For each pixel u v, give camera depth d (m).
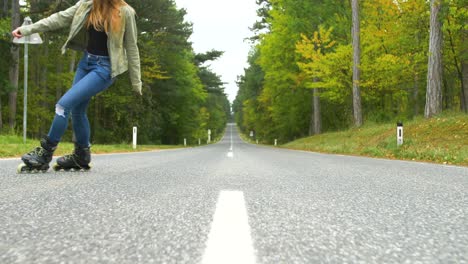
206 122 86.56
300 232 1.48
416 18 20.27
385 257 1.13
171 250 1.19
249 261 1.08
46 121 32.34
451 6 16.12
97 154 11.40
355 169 5.33
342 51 24.09
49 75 30.70
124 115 32.53
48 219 1.66
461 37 19.12
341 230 1.52
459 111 15.85
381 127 20.11
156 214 1.83
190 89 44.50
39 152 3.94
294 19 28.62
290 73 31.34
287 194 2.62
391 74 21.80
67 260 1.05
